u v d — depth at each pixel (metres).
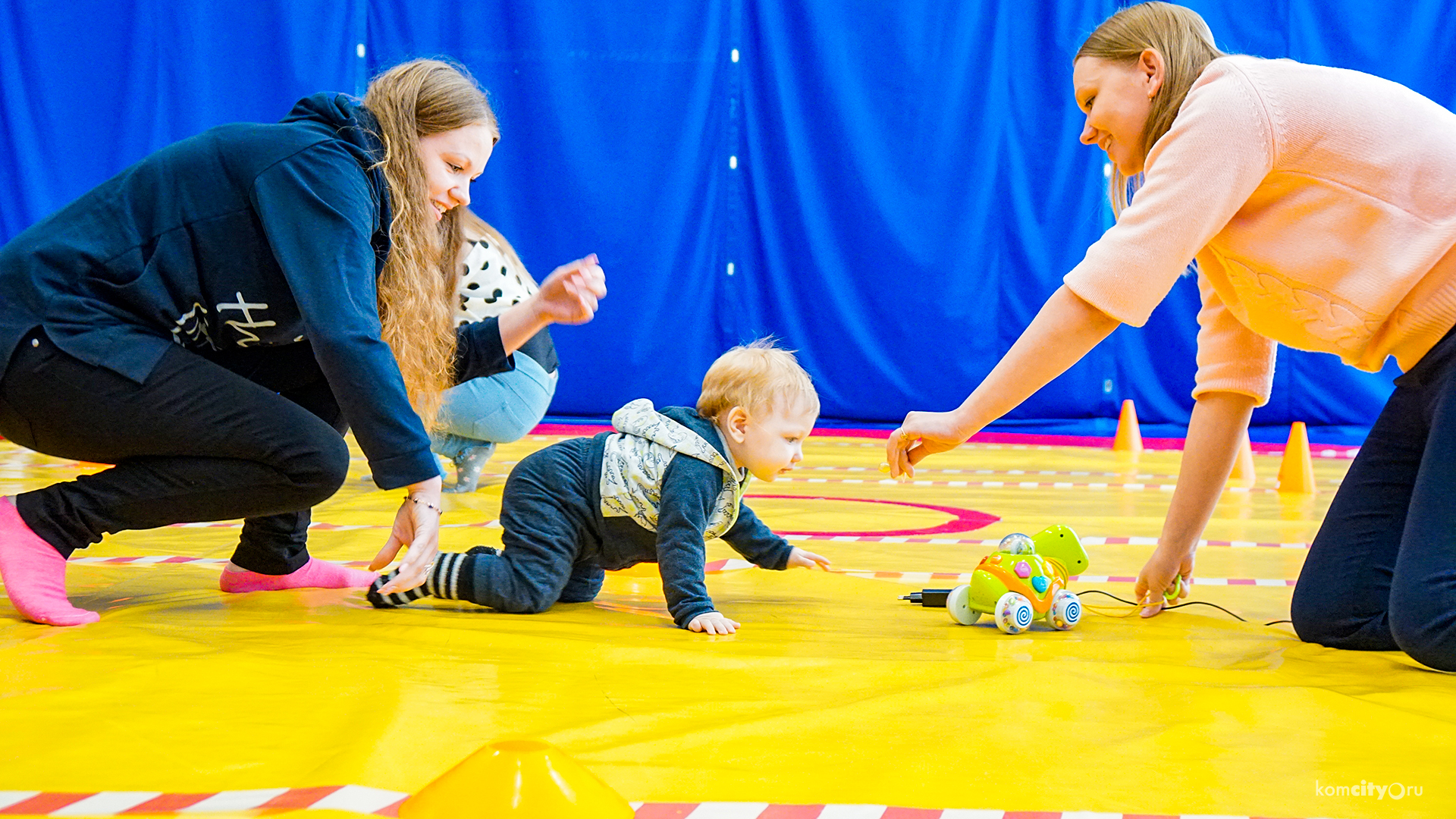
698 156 7.98
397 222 2.09
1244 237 1.95
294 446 1.98
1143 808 1.12
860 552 2.98
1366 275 1.85
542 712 1.41
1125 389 8.04
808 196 7.99
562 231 7.96
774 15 7.94
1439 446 1.79
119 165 7.75
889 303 8.02
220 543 2.90
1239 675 1.67
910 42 7.89
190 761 1.19
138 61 7.70
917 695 1.50
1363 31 7.86
